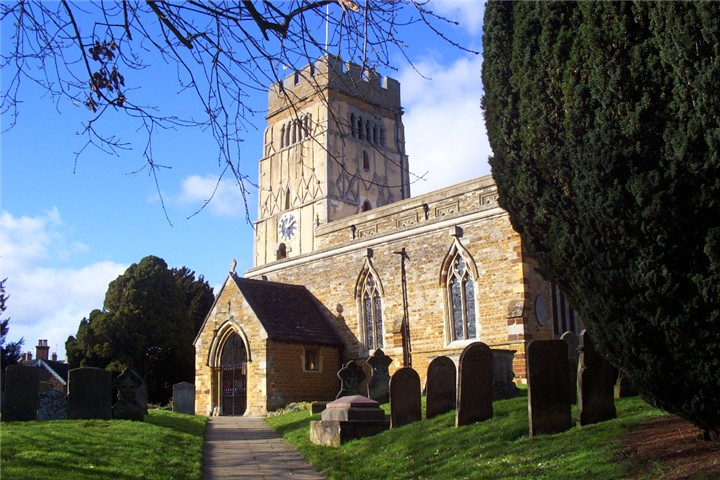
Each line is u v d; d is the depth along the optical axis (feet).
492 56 38.83
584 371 41.37
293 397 96.78
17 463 39.32
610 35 31.22
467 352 48.11
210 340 104.99
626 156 29.84
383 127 201.77
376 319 101.91
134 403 66.74
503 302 83.87
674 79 29.27
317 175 185.47
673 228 29.04
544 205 34.53
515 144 37.24
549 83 34.12
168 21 22.90
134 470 41.01
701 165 28.17
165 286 173.99
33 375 61.05
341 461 46.39
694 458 29.91
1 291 125.90
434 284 93.04
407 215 123.75
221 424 78.74
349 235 134.72
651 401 32.81
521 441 39.68
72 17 22.57
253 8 22.97
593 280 32.30
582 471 31.73
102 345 161.48
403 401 54.13
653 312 29.94
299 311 106.63
